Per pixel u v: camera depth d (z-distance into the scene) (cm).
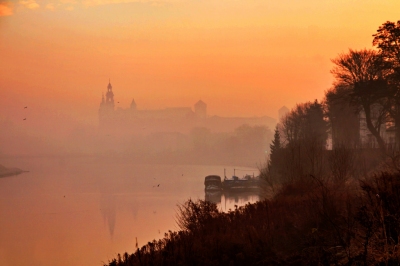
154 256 2019
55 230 7206
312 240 1748
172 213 8175
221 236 2045
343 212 1886
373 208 1560
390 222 1466
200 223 2570
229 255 1870
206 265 1803
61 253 5519
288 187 3162
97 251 5434
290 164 4025
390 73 6212
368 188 1734
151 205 9588
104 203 10344
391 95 6069
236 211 2553
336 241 1656
